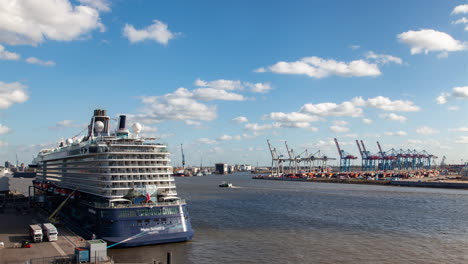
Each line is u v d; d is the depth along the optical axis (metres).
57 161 129.62
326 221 128.50
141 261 73.44
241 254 82.88
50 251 71.75
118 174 88.75
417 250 88.56
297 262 78.00
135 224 81.94
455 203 192.12
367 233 107.69
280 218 134.50
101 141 96.62
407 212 154.12
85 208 93.94
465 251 87.81
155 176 92.75
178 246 86.25
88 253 65.06
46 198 131.25
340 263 77.75
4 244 77.75
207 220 128.25
